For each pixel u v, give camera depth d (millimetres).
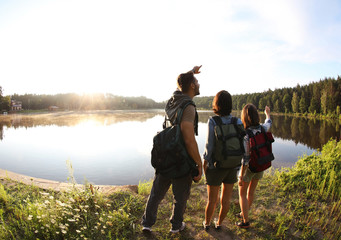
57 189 3834
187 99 2205
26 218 2592
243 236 2631
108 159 11367
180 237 2549
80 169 9453
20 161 11023
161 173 2203
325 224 2764
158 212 3094
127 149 14242
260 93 115938
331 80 69000
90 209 2990
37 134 23344
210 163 2354
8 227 2418
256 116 2682
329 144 6242
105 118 53188
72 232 2479
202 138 17203
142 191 3736
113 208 3098
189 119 2121
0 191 3135
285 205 3297
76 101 162000
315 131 26047
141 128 28469
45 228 2391
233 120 2387
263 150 2605
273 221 2932
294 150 13508
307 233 2650
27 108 148625
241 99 128125
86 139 18906
